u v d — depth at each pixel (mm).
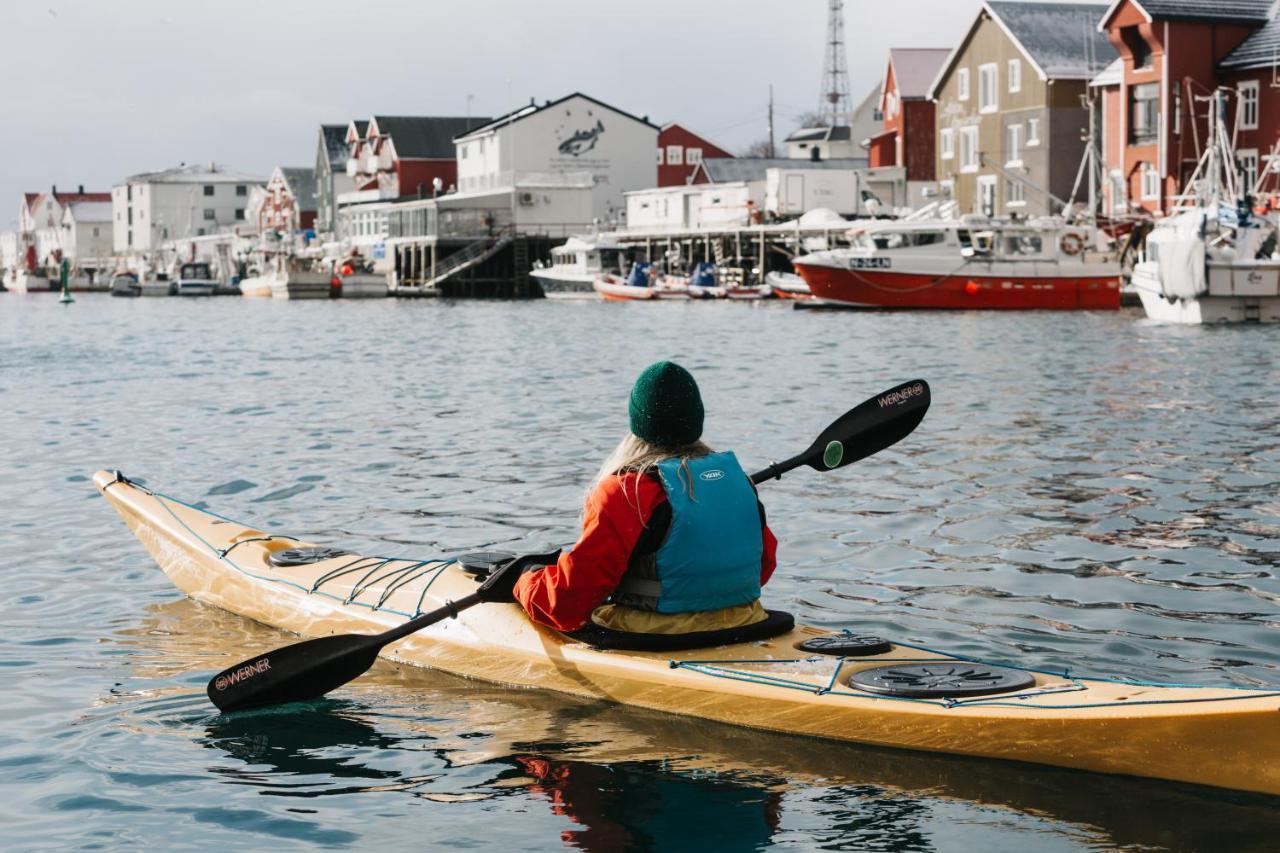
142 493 9102
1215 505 10773
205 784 5410
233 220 133625
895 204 65750
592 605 5762
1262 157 45875
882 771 5305
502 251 75188
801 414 17344
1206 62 46969
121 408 19375
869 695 5441
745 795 5156
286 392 21375
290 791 5332
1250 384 20312
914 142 67125
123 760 5676
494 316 50625
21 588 8594
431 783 5375
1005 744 5152
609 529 5648
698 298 59125
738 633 5988
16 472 13445
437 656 6684
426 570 7262
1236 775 4812
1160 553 9195
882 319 40688
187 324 48625
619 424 16469
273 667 6129
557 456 13867
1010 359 25719
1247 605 7895
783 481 12031
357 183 100062
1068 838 4727
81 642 7406
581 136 79938
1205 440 14336
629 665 5945
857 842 4766
